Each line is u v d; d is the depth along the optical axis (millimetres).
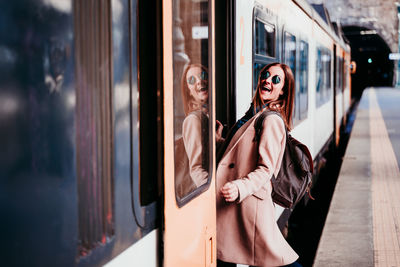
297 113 5539
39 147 1118
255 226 2811
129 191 1554
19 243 1059
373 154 10664
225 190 2631
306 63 6320
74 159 1233
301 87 5848
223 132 3283
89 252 1338
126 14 1533
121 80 1505
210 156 2334
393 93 44125
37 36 1113
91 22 1349
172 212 1834
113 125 1463
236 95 3223
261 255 2826
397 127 16594
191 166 2113
